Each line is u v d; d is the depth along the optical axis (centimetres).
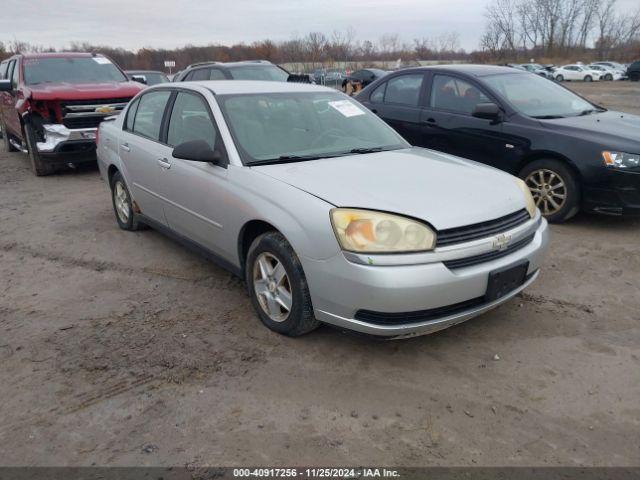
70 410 282
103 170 586
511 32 6175
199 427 268
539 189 579
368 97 755
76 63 984
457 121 640
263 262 350
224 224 376
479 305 313
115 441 259
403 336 299
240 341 346
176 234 462
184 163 415
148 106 503
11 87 952
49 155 851
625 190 520
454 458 247
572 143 542
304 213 309
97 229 589
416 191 321
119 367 320
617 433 262
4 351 340
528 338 349
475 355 330
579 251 500
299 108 432
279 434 262
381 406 283
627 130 554
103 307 400
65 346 345
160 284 440
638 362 321
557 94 662
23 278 459
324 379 306
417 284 284
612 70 4450
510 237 320
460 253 297
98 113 870
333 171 350
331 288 300
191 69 1268
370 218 292
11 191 789
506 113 601
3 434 265
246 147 377
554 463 244
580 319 373
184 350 337
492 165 615
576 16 6306
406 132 697
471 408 281
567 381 303
